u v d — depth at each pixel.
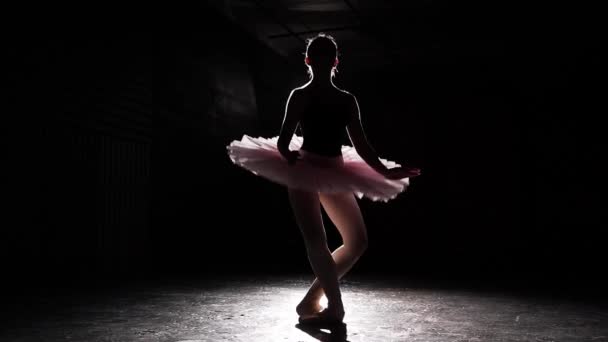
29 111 5.45
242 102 9.75
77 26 6.11
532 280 5.27
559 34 9.82
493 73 11.73
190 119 8.23
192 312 3.06
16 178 5.27
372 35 9.92
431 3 8.47
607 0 8.34
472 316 3.00
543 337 2.39
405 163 12.14
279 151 2.48
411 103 12.23
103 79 6.50
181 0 7.78
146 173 7.19
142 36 7.23
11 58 5.25
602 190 10.92
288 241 11.17
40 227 5.52
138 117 7.10
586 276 5.75
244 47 9.70
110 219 6.52
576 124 11.19
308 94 2.57
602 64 10.91
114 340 2.25
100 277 5.20
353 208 2.66
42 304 3.34
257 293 4.06
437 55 11.09
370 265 7.21
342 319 2.66
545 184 11.32
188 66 8.22
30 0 5.48
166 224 7.53
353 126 2.65
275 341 2.23
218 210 8.84
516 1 8.39
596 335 2.45
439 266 7.07
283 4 8.55
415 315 3.02
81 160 6.12
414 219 11.85
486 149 11.75
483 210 11.61
